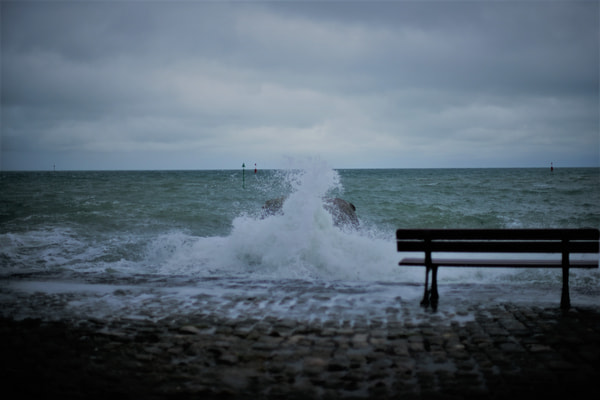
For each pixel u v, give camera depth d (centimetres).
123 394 297
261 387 307
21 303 525
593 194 2998
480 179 6131
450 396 290
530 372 325
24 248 1057
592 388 299
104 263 918
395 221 1662
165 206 2195
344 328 427
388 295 547
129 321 455
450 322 441
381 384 308
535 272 773
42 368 341
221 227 1548
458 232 490
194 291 577
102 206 2158
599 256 898
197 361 353
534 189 3581
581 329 413
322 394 296
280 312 481
